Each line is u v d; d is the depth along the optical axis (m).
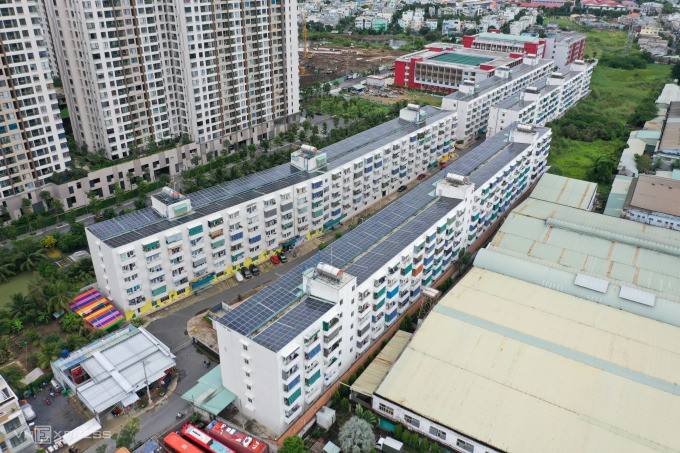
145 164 195.00
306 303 102.94
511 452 87.88
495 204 166.38
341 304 103.12
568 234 149.75
